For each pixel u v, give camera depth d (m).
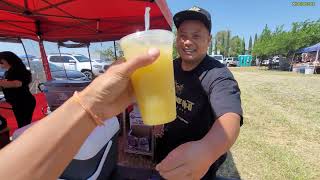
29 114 4.36
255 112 7.92
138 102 0.79
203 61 1.64
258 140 5.36
